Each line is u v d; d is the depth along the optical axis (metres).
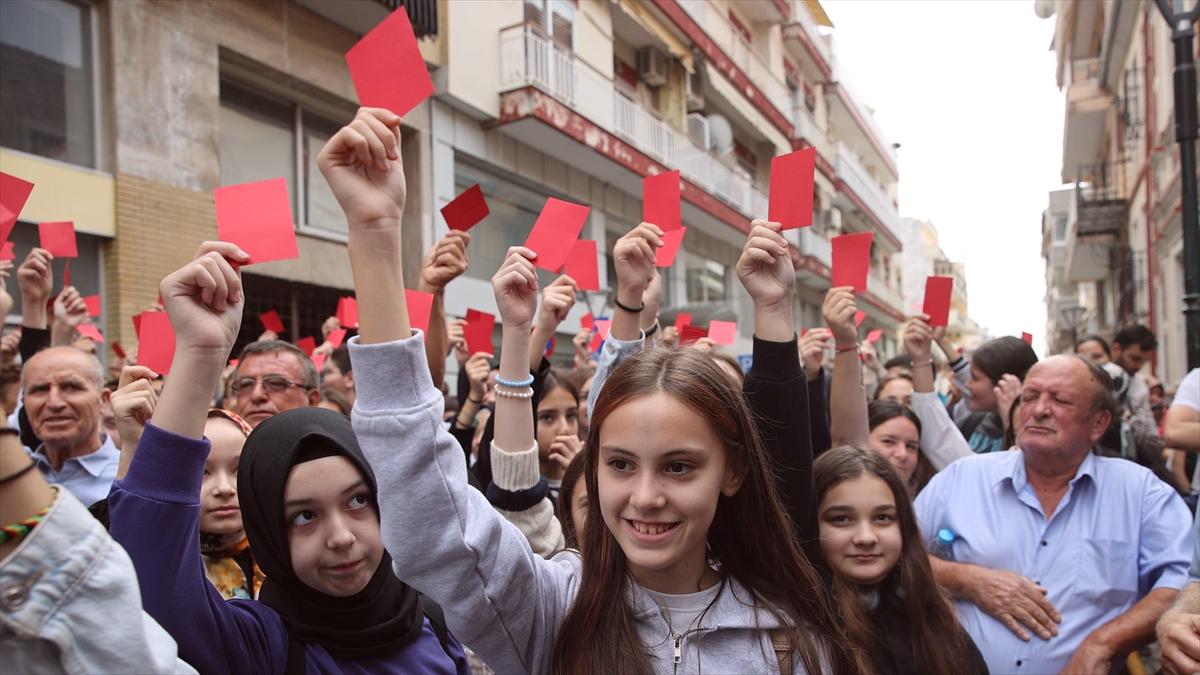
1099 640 2.45
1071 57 19.28
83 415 2.79
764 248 1.84
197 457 1.28
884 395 4.68
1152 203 12.43
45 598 0.92
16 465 0.93
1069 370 2.72
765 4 18.27
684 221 14.69
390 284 1.36
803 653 1.51
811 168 1.94
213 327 1.30
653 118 12.86
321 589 1.59
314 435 1.60
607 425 1.50
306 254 7.80
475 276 9.72
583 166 11.48
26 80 5.83
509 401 2.15
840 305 2.58
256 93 7.60
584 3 11.58
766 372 1.84
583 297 11.45
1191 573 2.22
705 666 1.47
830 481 2.32
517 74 9.57
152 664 1.00
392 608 1.69
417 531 1.33
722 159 15.92
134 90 6.28
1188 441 3.35
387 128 1.35
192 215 6.61
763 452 1.60
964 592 2.73
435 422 1.36
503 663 1.50
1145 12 12.34
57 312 3.27
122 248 6.13
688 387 1.47
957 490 3.01
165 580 1.25
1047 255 34.78
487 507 1.44
